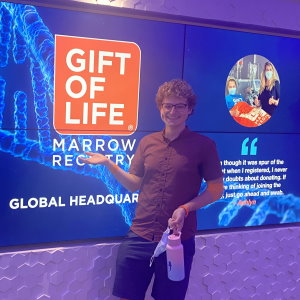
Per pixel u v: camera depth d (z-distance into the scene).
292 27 2.60
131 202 2.40
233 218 2.64
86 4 2.15
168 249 1.91
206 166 1.99
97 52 2.21
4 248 2.20
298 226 2.84
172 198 2.00
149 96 2.34
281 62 2.62
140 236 2.07
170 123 1.96
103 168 2.31
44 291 2.29
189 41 2.39
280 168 2.71
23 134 2.14
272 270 2.80
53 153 2.21
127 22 2.25
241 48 2.51
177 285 2.04
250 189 2.65
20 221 2.19
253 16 2.50
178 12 2.33
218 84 2.48
